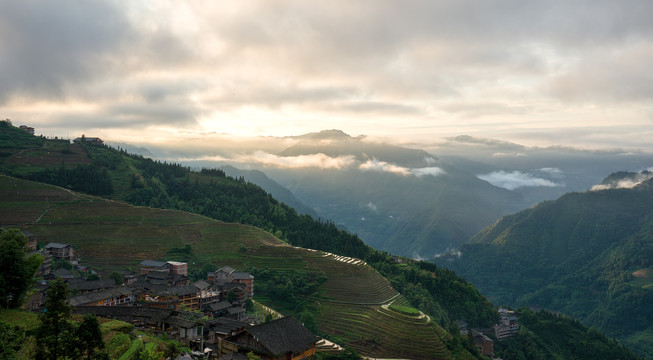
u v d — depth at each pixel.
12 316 99.81
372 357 198.62
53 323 75.06
